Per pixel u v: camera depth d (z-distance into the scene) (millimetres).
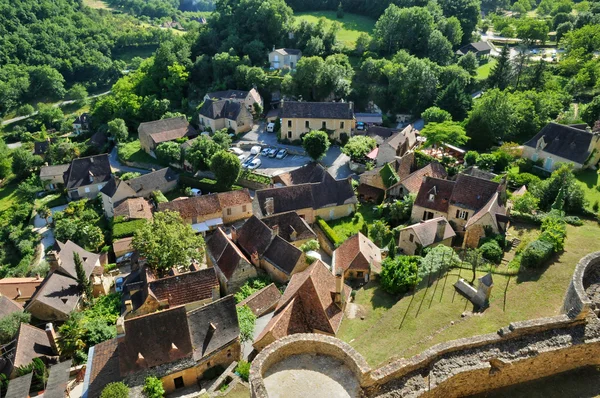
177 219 69188
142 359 42062
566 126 83375
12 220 97000
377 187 83562
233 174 91312
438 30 146500
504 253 56062
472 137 98188
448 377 29203
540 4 190750
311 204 76688
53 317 59062
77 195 101375
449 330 40719
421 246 59969
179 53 144375
